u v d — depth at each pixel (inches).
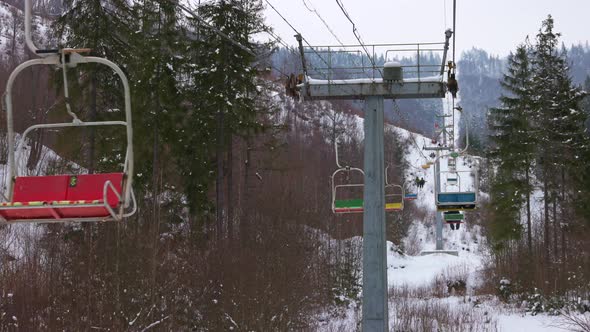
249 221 1302.9
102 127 1080.2
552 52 1572.3
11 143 257.9
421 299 1540.4
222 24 1224.8
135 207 253.9
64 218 251.6
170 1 368.8
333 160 2578.7
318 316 1232.8
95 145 1080.2
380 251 671.8
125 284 853.2
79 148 1045.8
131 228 971.3
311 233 1561.3
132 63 1082.1
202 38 1259.8
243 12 1232.8
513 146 1573.6
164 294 895.7
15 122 1610.5
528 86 1584.6
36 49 249.9
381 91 658.8
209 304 946.1
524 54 1608.0
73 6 1022.4
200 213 1272.1
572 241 1619.1
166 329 837.8
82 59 248.7
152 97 1135.6
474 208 962.7
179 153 1264.8
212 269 1006.4
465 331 994.1
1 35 3078.2
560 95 1556.3
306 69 668.1
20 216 251.3
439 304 1229.1
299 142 2632.9
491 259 2030.0
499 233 1612.9
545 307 1296.8
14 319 735.1
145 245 916.0
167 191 1310.3
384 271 671.1
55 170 1139.3
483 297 1579.7
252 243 1171.9
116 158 1119.0
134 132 1108.5
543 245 1640.0
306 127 3004.4
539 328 1056.8
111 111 1076.5
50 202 244.4
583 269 1461.6
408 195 1196.5
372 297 668.1
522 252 1592.0
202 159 1274.6
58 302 813.2
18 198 259.1
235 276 981.2
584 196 1544.0
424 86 653.3
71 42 1015.6
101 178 255.9
